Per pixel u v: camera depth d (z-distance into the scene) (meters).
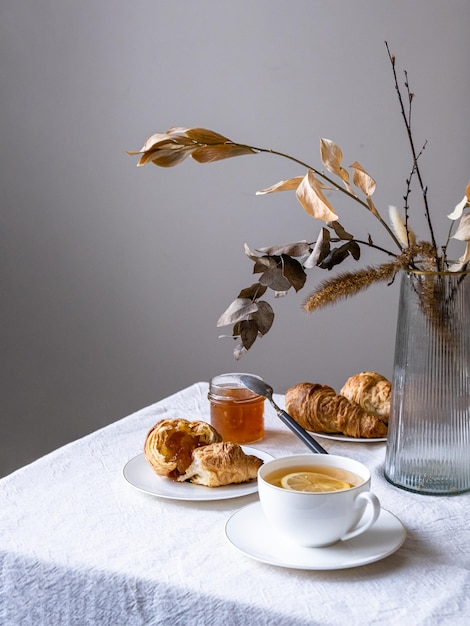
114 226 2.44
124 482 1.01
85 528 0.87
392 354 2.28
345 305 2.30
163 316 2.45
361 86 2.17
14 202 2.50
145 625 0.76
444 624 0.68
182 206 2.37
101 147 2.40
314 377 2.36
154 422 1.25
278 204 2.29
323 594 0.72
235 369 2.42
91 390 2.54
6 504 0.94
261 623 0.71
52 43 2.38
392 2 2.11
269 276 1.02
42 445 2.61
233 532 0.84
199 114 2.30
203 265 2.38
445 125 2.12
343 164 2.22
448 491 0.96
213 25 2.25
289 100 2.23
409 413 0.97
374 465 1.06
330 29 2.16
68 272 2.49
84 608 0.79
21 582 0.82
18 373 2.58
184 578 0.76
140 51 2.32
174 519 0.89
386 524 0.85
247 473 0.97
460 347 0.95
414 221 2.20
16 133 2.46
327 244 1.00
